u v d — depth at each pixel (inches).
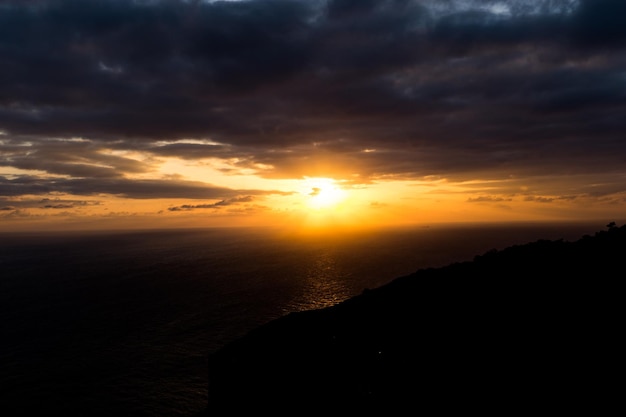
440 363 970.7
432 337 1113.4
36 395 1801.2
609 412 665.0
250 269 5684.1
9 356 2285.9
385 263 5772.6
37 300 3801.7
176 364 2110.0
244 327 2714.1
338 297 3506.4
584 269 1314.0
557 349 885.8
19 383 1926.7
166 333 2640.3
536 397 755.4
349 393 1005.8
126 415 1624.0
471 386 852.6
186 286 4379.9
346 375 1062.4
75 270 6013.8
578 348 866.1
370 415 910.4
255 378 1208.2
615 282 1144.8
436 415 813.9
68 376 1994.3
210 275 5182.1
